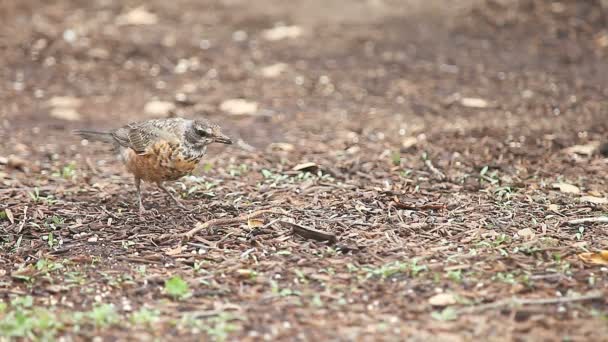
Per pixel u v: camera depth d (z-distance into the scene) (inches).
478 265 377.7
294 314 338.6
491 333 320.2
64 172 533.3
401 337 318.0
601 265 375.6
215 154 578.6
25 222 444.1
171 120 451.8
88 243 419.5
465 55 788.0
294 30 857.5
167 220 449.4
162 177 452.8
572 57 769.6
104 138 472.7
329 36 845.2
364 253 397.1
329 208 459.2
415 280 365.4
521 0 880.3
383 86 728.3
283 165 547.8
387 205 462.6
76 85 750.5
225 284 367.9
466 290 354.9
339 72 762.8
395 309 341.7
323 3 919.0
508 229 424.8
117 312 344.2
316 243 410.3
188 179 515.2
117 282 370.6
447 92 706.8
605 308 336.5
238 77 760.3
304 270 378.3
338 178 516.7
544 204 460.8
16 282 374.0
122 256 402.9
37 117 677.3
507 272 370.0
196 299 354.9
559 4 868.0
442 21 863.7
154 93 730.8
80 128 649.6
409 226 428.8
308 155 570.6
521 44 806.5
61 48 818.8
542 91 696.4
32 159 575.2
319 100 705.6
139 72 777.6
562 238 408.8
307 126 644.7
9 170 544.1
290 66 780.6
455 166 532.7
